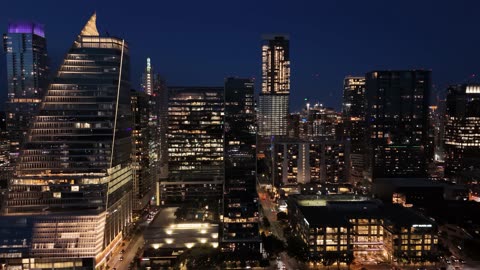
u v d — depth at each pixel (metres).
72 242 194.50
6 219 195.12
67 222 196.00
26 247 193.00
